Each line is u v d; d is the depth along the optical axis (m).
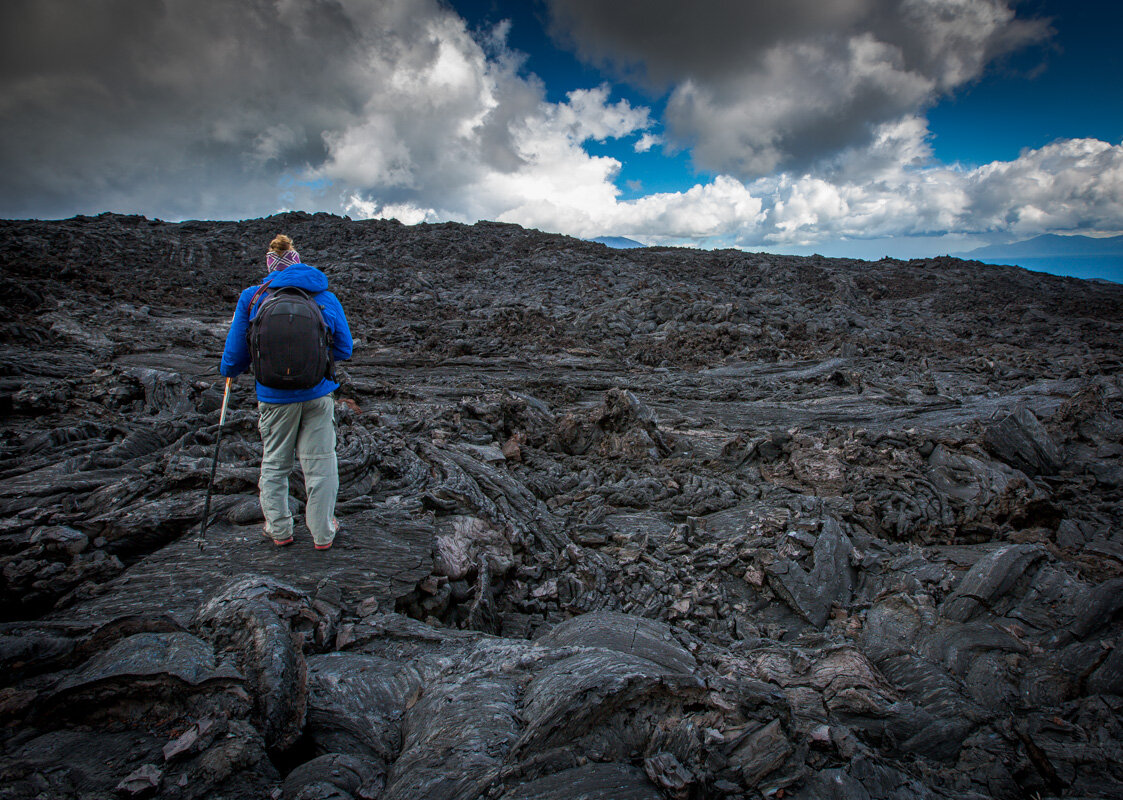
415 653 3.02
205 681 2.26
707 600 4.60
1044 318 25.91
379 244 41.25
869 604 4.31
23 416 7.00
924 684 3.13
